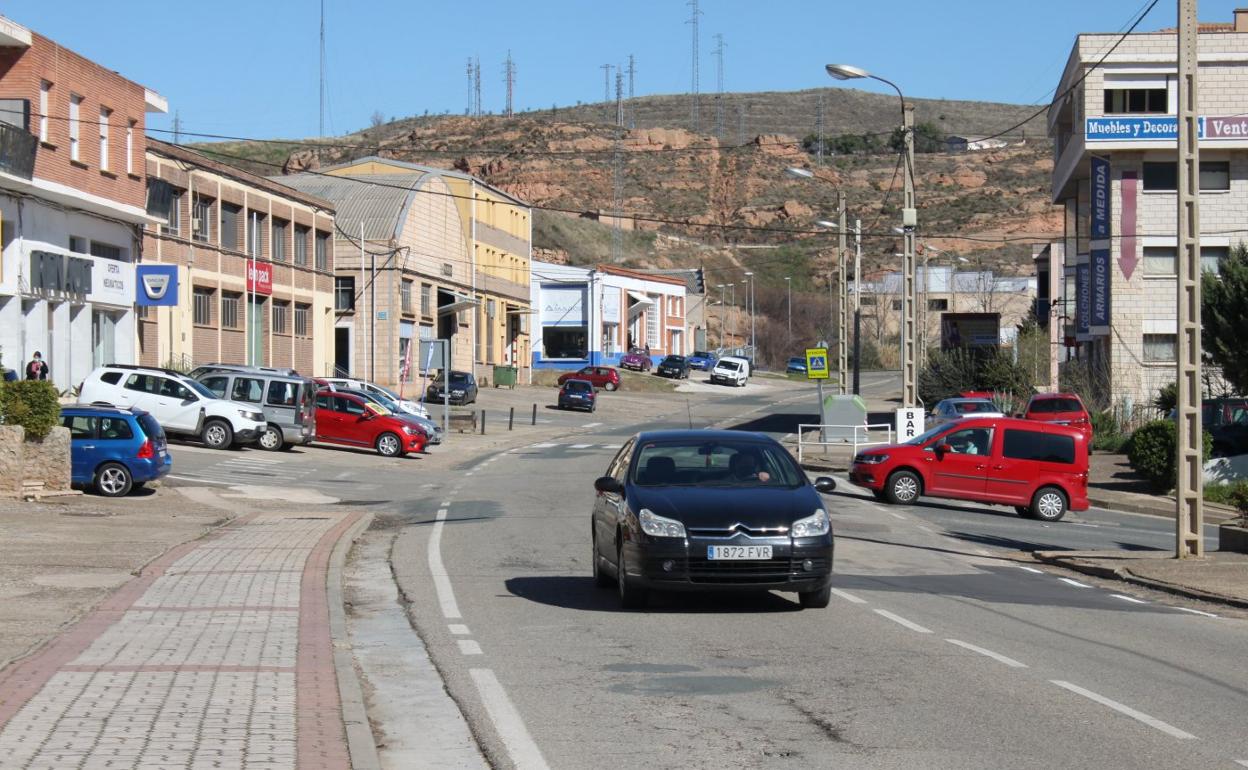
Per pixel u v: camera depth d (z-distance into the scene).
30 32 33.81
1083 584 15.86
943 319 65.50
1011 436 25.72
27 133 33.03
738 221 150.88
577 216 151.12
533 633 11.12
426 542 18.83
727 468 12.97
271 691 8.29
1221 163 50.62
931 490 26.14
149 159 42.31
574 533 19.89
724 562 11.63
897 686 8.95
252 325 51.03
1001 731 7.69
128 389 35.31
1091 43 50.56
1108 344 51.34
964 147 173.75
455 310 71.25
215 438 35.53
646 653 10.17
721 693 8.70
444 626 11.54
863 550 18.69
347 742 7.01
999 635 11.34
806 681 9.10
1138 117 49.94
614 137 165.88
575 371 85.38
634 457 13.12
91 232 38.50
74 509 21.25
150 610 11.74
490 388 76.56
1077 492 25.39
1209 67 50.06
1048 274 77.56
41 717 7.43
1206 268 44.47
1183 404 17.47
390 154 160.88
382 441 39.22
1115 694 8.83
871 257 134.50
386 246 62.41
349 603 13.02
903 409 32.22
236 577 14.11
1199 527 17.52
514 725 7.82
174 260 44.06
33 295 34.75
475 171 158.50
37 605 11.77
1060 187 59.69
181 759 6.58
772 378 101.88
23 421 22.67
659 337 106.50
